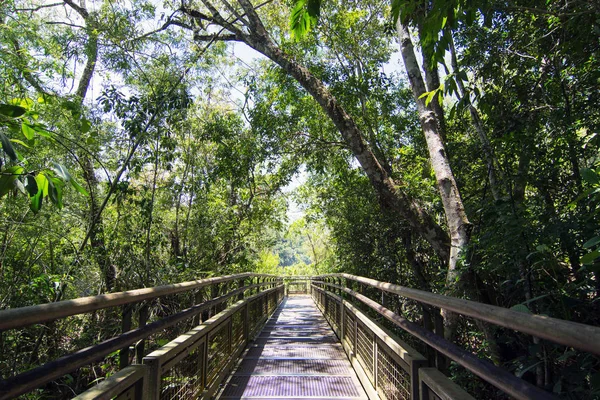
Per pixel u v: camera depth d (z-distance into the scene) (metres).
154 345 5.27
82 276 5.41
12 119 1.97
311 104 9.80
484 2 2.61
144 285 5.82
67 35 6.27
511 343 3.63
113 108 6.12
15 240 4.92
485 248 3.76
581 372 2.14
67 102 3.36
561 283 3.12
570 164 4.38
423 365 2.40
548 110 4.20
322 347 6.45
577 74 4.04
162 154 6.68
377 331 3.50
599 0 2.92
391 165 9.66
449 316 4.43
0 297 4.36
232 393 4.10
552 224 3.01
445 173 5.30
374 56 9.99
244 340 6.25
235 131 9.81
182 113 7.19
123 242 5.90
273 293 12.50
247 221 11.00
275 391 4.15
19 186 1.77
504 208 3.27
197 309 3.39
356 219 9.61
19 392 1.31
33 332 4.30
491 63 4.40
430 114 5.70
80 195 6.25
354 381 4.49
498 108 4.41
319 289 12.59
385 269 8.87
